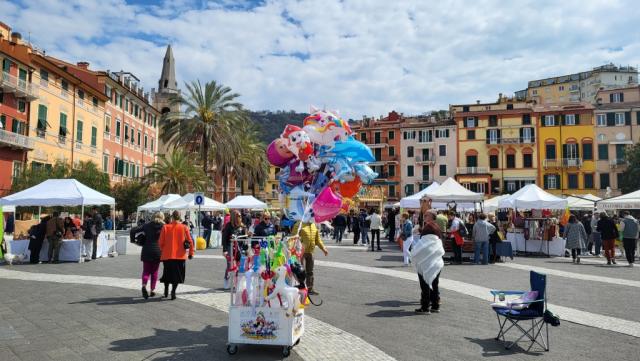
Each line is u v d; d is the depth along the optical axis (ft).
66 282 38.37
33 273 44.24
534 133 201.16
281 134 27.58
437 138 218.18
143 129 175.11
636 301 30.53
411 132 225.35
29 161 102.42
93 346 20.17
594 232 65.92
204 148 110.32
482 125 209.77
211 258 58.65
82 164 107.96
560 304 29.53
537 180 199.00
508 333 22.50
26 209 96.22
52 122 111.34
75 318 25.30
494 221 62.49
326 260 54.44
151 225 31.53
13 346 20.08
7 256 51.62
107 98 138.51
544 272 45.06
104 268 48.47
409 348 19.94
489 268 48.06
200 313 26.66
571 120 196.44
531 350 19.80
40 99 106.22
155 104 230.27
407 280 38.88
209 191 161.17
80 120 125.08
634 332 22.76
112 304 29.12
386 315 26.16
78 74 135.54
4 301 30.07
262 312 19.21
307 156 26.61
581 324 24.36
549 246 64.54
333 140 27.27
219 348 20.07
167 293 31.14
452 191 67.05
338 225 87.76
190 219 99.40
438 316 25.96
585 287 36.22
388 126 229.45
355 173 28.27
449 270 46.16
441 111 267.39
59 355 18.90
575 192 192.95
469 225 64.90
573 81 339.98
